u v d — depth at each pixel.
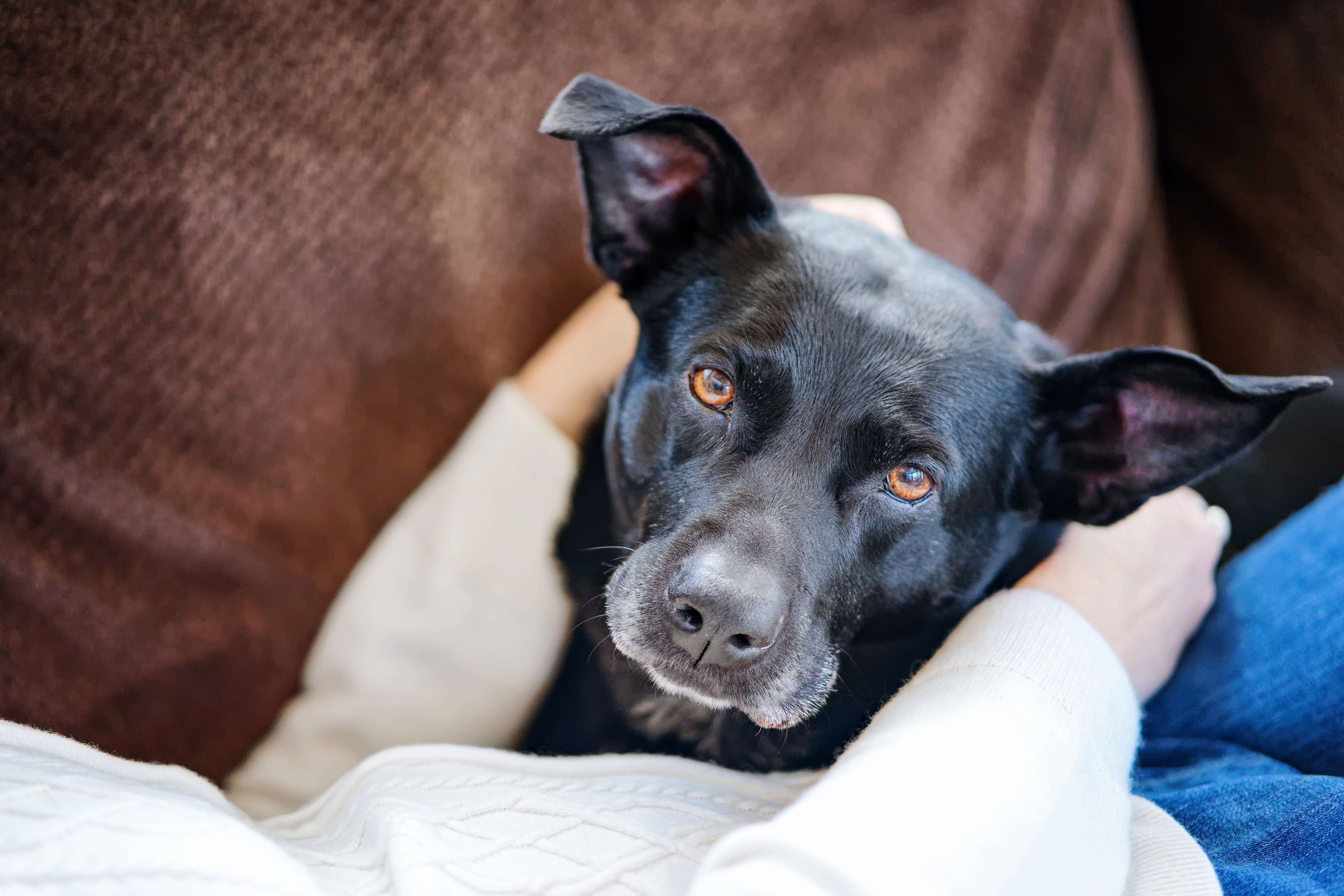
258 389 0.62
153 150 0.58
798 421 0.56
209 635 0.62
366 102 0.62
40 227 0.57
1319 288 0.75
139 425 0.59
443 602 0.62
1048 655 0.48
